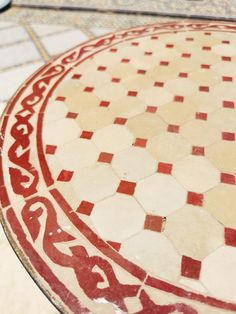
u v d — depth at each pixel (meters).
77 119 0.33
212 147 0.29
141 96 0.36
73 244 0.22
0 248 0.22
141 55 0.43
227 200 0.25
